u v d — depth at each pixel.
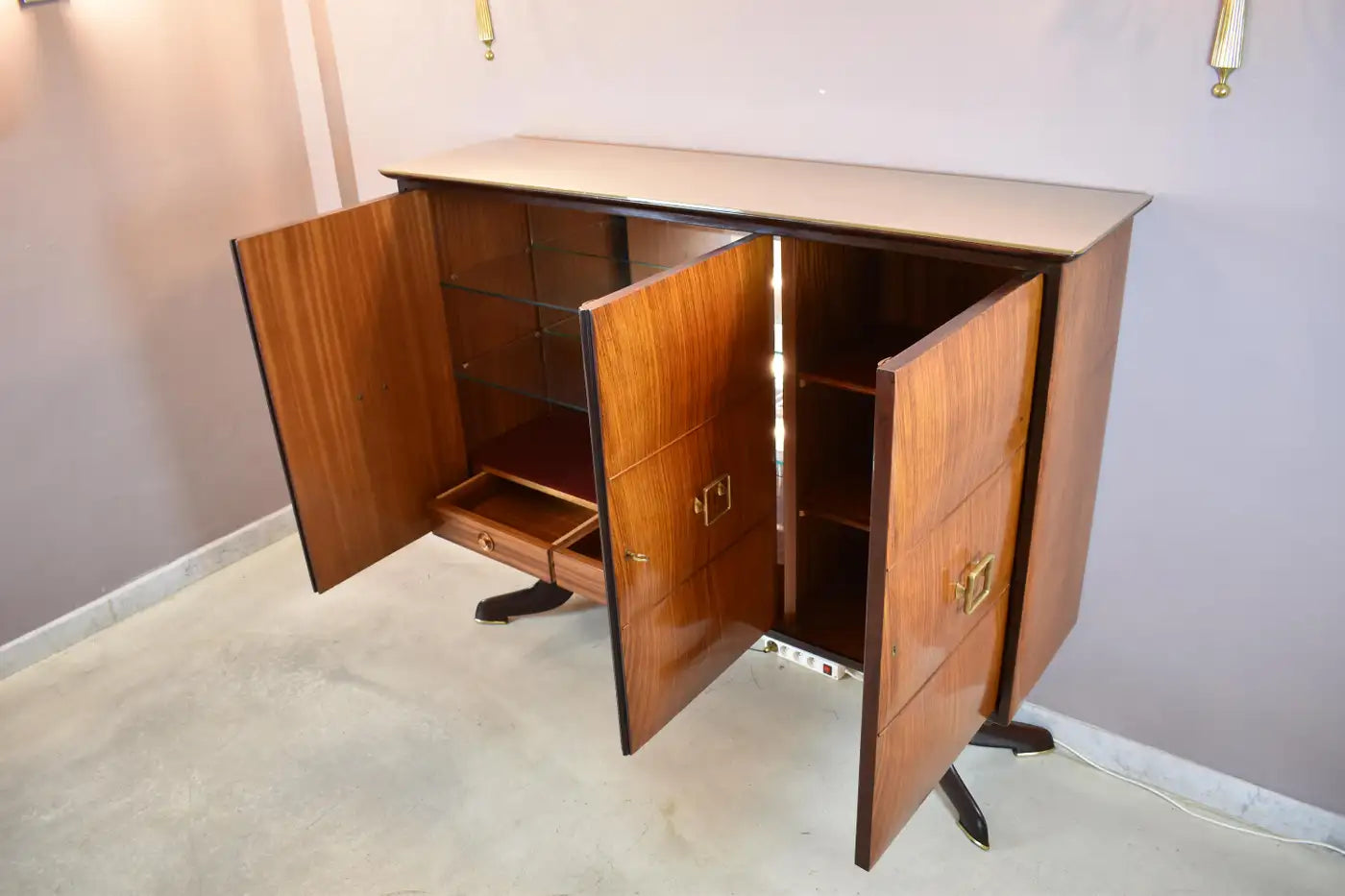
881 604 1.20
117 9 2.12
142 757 2.02
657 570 1.52
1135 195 1.50
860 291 1.73
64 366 2.21
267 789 1.94
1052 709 1.95
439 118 2.28
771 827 1.81
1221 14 1.35
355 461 1.91
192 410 2.45
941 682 1.41
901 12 1.61
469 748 2.01
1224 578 1.66
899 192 1.56
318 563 1.91
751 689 2.11
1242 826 1.78
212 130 2.33
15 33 2.00
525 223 2.09
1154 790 1.86
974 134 1.62
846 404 1.79
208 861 1.80
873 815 1.33
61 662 2.29
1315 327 1.45
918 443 1.16
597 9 1.94
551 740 2.01
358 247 1.82
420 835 1.83
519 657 2.24
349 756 2.00
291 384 1.78
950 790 1.77
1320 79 1.33
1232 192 1.44
